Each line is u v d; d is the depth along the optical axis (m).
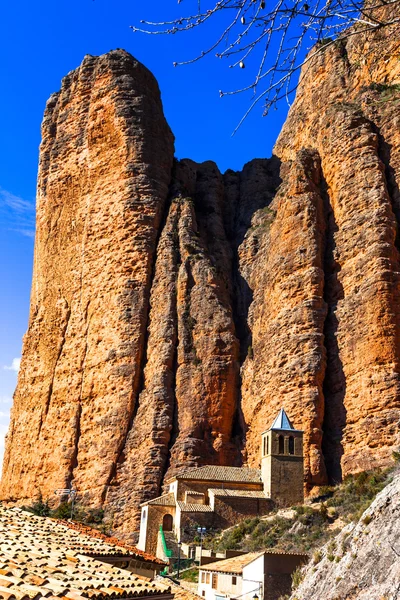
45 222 107.31
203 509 61.88
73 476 84.50
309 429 70.81
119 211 96.38
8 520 23.34
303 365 74.62
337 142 85.19
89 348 91.62
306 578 24.44
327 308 78.38
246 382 83.56
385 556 19.80
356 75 93.25
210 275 90.19
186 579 50.09
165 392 82.38
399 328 70.62
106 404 85.44
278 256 85.06
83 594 13.31
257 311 90.06
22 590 12.53
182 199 98.56
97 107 105.50
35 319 102.81
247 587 39.19
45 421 92.75
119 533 74.12
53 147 110.81
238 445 80.94
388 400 67.25
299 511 56.28
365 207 78.75
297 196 86.06
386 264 73.62
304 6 7.03
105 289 93.38
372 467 64.81
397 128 82.06
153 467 77.38
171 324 86.94
